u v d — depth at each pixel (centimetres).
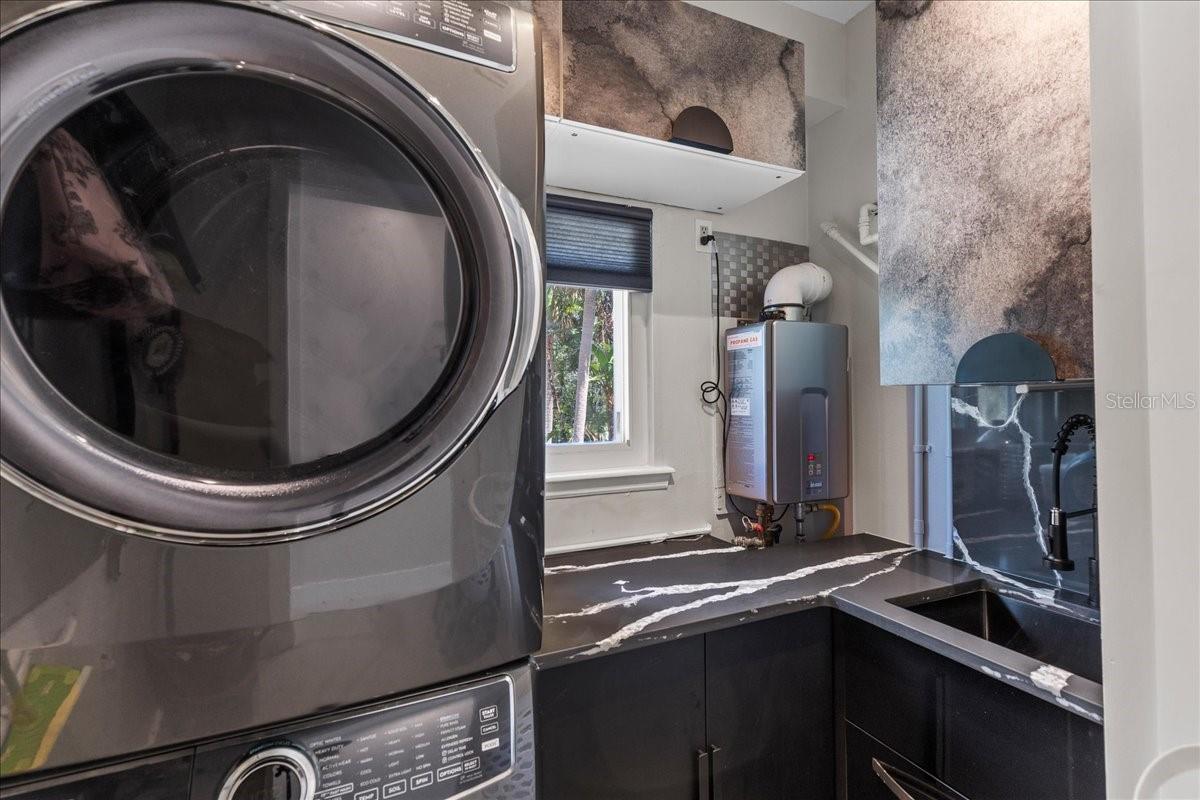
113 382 55
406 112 64
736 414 184
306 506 61
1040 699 91
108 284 55
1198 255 56
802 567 150
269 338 62
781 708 123
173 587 56
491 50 73
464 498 71
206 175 59
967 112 114
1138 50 60
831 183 202
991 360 108
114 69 52
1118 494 62
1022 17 104
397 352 68
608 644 102
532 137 76
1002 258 108
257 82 60
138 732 55
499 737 74
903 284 130
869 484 188
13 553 51
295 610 61
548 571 147
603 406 186
